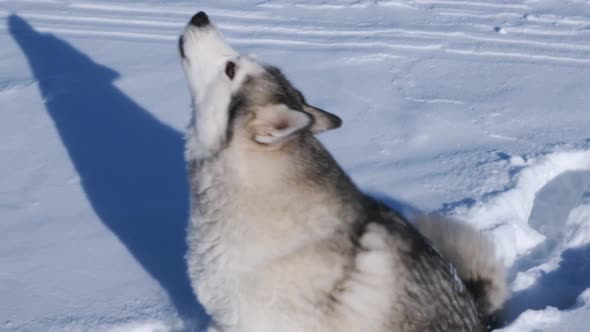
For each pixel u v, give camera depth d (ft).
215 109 18.38
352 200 17.89
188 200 27.17
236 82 18.25
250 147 17.60
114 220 25.81
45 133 31.55
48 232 24.98
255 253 17.51
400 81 36.52
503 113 33.73
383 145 30.81
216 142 18.21
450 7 45.44
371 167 29.14
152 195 27.45
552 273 24.52
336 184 17.84
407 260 17.81
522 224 26.04
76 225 25.43
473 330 18.90
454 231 21.16
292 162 17.56
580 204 27.48
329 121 18.79
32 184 27.94
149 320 20.83
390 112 33.53
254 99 17.97
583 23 43.80
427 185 27.94
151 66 37.37
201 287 18.83
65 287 22.12
